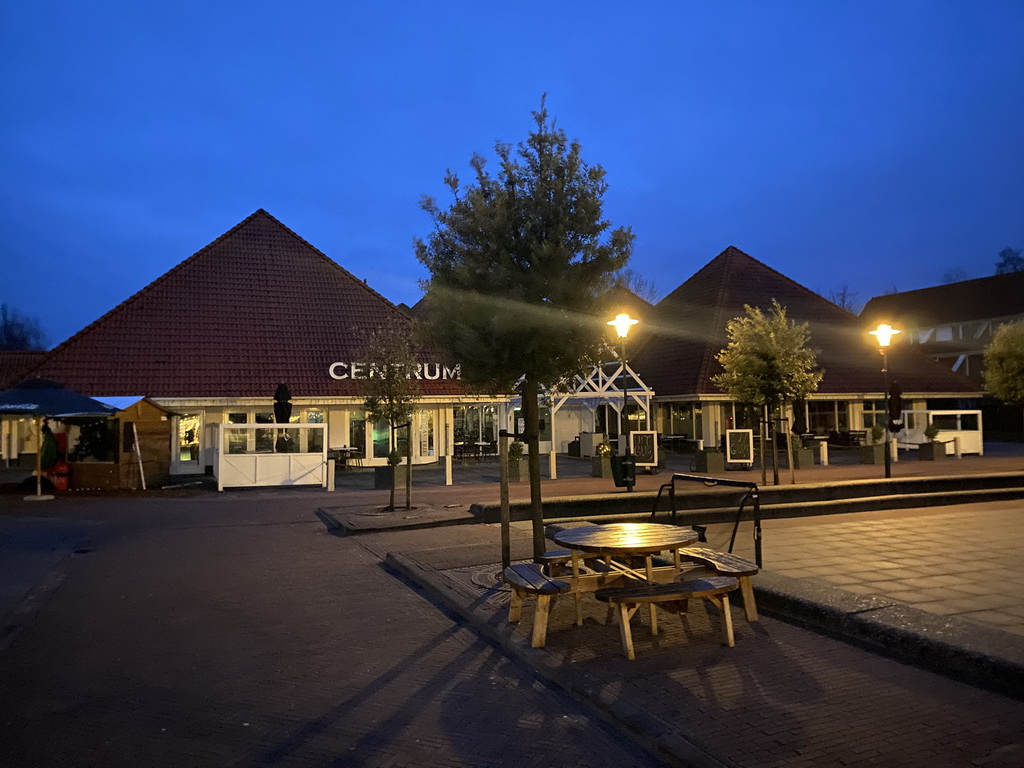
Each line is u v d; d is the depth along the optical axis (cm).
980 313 4672
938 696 486
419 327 838
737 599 732
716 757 404
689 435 3164
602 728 471
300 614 775
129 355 2516
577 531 705
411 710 511
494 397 906
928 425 2827
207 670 606
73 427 2019
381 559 1052
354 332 2802
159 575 972
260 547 1164
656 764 422
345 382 2628
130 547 1175
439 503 1600
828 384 3256
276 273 2927
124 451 2014
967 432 2814
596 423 3250
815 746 416
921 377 3453
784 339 1781
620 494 1441
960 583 784
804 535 1104
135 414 2052
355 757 443
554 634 644
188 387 2470
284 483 2017
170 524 1409
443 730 476
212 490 2002
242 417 2569
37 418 1856
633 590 586
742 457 2412
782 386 1731
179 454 2503
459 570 914
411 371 1612
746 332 1814
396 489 1942
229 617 768
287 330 2750
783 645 598
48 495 1856
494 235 786
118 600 845
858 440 3192
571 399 3006
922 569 855
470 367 798
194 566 1026
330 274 3000
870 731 434
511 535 1170
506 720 489
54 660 635
